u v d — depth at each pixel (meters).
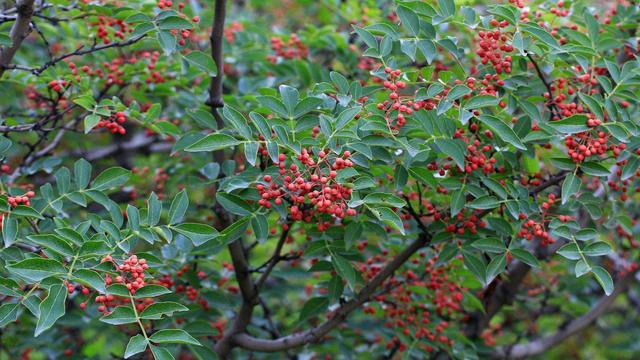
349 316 1.37
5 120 1.25
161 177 1.41
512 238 1.15
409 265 1.30
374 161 1.13
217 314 1.30
